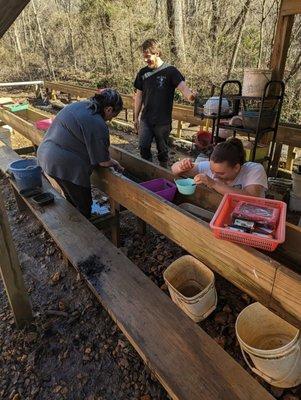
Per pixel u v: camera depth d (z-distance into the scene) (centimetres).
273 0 838
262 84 343
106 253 207
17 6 109
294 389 169
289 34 343
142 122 406
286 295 137
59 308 234
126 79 1096
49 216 253
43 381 186
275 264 140
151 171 287
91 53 1347
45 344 206
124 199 248
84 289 248
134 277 186
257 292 153
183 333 150
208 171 242
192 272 223
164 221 206
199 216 223
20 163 327
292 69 724
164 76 378
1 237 185
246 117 345
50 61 1462
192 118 540
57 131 253
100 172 273
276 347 176
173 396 127
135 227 325
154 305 166
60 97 1009
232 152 202
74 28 1428
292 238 183
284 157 511
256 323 178
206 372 132
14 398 178
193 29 1097
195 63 1016
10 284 199
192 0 1188
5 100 676
